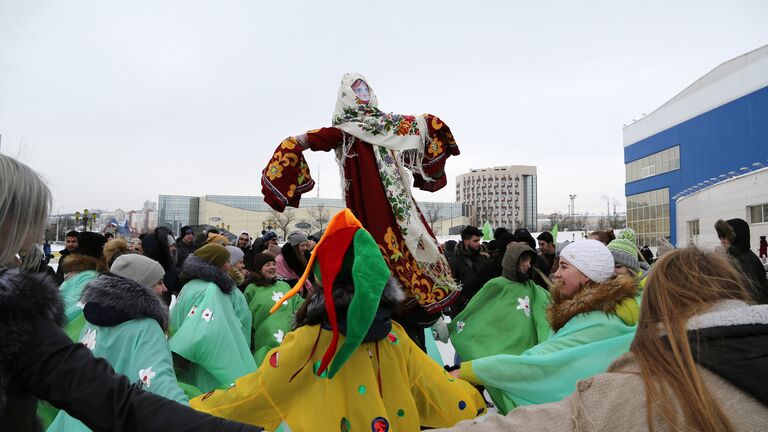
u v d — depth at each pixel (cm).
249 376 252
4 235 132
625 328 289
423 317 334
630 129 4578
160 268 362
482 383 309
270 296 549
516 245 465
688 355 118
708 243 153
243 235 1228
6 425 125
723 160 3334
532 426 136
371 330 239
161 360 305
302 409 239
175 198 8100
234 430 132
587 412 125
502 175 13038
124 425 131
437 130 351
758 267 438
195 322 402
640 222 4403
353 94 338
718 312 124
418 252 326
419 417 263
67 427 298
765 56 3034
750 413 108
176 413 134
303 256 672
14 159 138
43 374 128
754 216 2195
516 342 445
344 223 229
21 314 126
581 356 283
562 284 324
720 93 3372
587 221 9694
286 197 318
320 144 324
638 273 436
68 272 566
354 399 238
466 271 802
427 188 368
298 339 243
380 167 328
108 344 304
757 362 111
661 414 114
